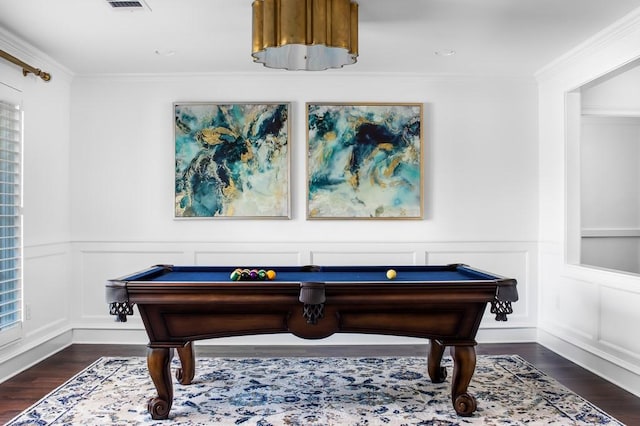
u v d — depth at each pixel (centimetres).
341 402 340
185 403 338
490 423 304
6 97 391
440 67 484
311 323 297
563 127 461
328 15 297
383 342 500
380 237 505
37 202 437
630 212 605
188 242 501
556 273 475
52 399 344
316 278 348
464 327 317
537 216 510
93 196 501
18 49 405
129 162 503
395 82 506
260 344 499
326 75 502
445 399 345
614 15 356
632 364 366
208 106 498
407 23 370
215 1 329
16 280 404
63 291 485
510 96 511
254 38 306
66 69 482
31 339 427
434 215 507
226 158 498
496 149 510
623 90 485
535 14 354
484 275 335
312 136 499
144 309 306
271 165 499
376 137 501
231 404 336
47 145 455
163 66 477
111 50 430
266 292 298
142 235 502
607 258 606
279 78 504
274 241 502
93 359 444
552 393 356
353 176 500
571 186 458
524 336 509
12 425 301
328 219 500
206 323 311
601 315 406
